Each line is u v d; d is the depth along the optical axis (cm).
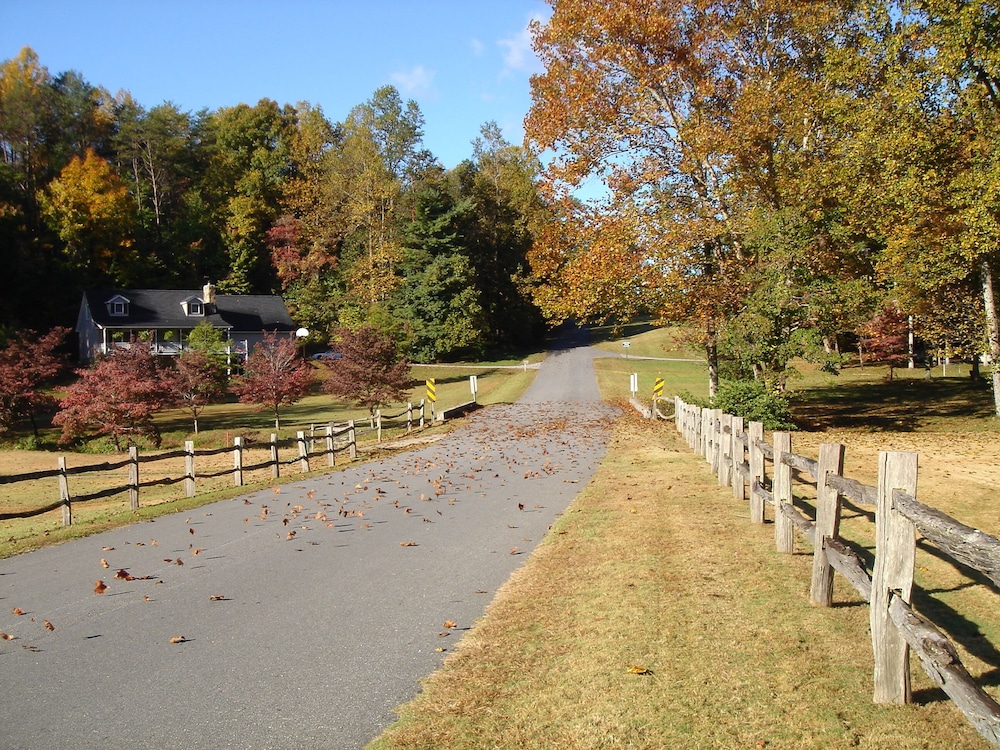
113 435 3020
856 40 2383
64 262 6544
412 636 606
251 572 830
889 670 454
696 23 2675
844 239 2509
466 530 1017
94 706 493
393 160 8000
